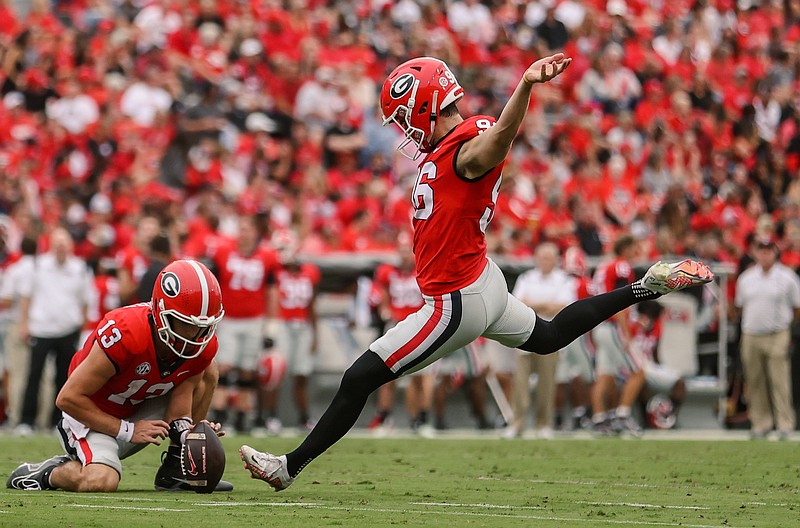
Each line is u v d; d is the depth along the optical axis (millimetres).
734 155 68875
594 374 46219
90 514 18109
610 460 31578
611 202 61062
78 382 21156
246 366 43469
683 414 47312
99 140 57531
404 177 59125
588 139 63812
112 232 50594
